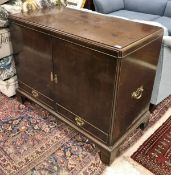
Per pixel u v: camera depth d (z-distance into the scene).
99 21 1.36
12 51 1.63
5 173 1.23
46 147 1.39
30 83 1.59
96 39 1.08
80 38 1.10
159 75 1.53
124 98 1.17
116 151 1.29
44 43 1.30
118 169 1.27
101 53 1.03
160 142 1.45
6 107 1.71
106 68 1.05
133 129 1.40
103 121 1.21
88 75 1.15
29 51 1.44
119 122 1.23
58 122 1.58
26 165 1.28
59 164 1.29
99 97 1.16
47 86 1.46
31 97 1.64
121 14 3.24
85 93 1.22
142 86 1.30
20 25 1.39
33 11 1.53
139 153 1.37
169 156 1.35
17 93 1.74
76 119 1.37
